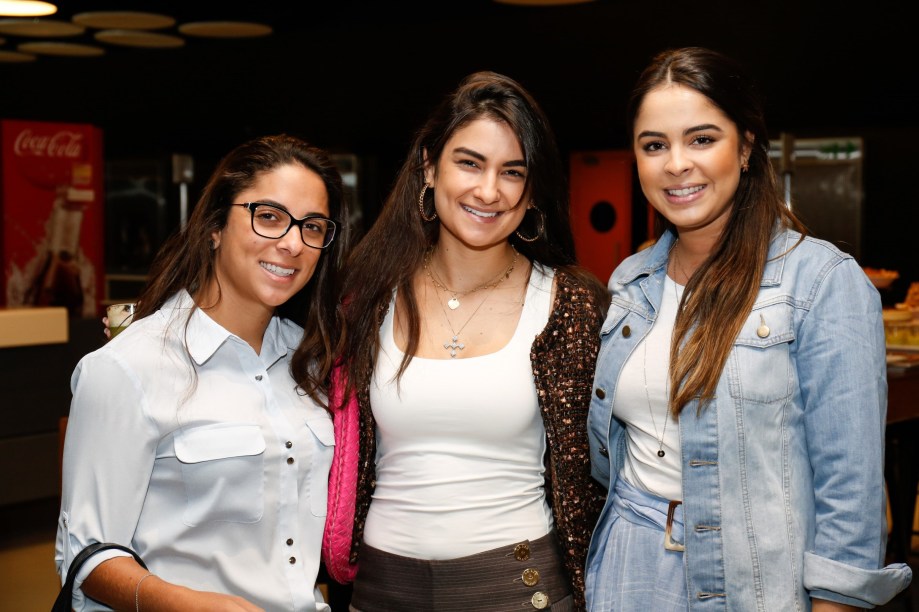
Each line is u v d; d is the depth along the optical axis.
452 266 2.17
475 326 2.11
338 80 8.59
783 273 1.82
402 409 2.02
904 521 4.07
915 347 4.10
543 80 7.64
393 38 8.11
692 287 1.90
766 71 6.81
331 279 2.06
